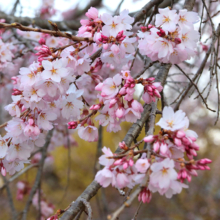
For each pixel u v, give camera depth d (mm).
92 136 675
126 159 593
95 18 685
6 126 664
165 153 583
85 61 683
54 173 3135
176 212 2582
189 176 586
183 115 600
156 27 669
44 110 662
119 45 676
